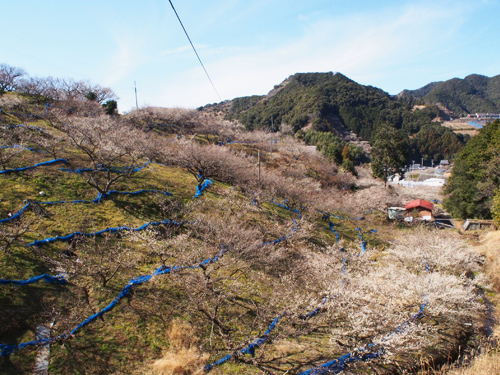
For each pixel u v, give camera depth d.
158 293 8.96
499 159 22.28
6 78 28.28
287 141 37.28
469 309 9.69
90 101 28.23
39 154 15.20
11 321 6.88
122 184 14.80
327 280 10.07
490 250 16.05
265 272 11.27
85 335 7.16
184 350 7.44
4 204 10.84
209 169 18.17
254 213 16.05
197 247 10.84
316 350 8.17
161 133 30.34
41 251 9.05
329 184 29.09
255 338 7.92
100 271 8.42
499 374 7.09
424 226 21.59
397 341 7.07
